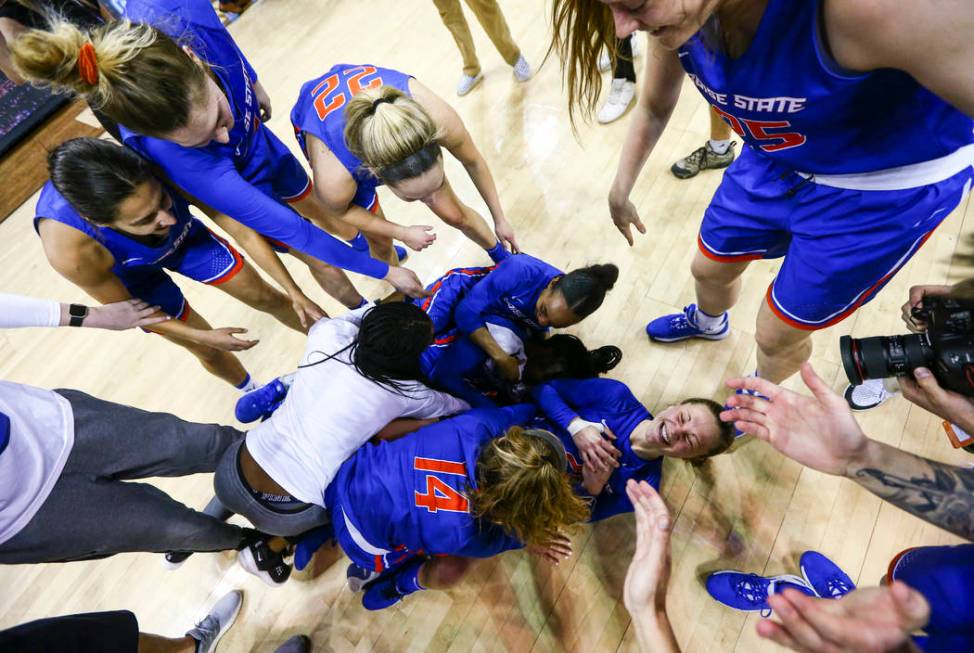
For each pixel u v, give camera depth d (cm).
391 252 234
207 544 175
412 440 151
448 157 279
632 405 177
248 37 353
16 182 306
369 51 329
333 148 155
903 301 211
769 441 95
